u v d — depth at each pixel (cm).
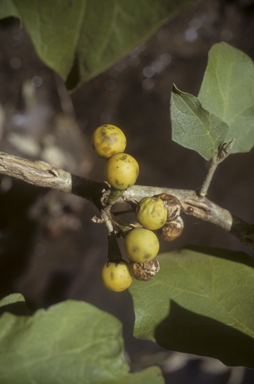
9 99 80
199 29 81
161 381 23
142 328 27
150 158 80
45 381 22
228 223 29
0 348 23
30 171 28
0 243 64
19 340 23
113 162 24
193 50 82
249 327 27
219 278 29
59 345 23
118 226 26
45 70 83
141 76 84
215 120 26
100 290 73
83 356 23
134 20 21
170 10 20
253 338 27
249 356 26
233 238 74
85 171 77
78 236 75
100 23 21
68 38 22
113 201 25
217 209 29
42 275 70
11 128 75
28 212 66
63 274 72
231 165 77
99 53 22
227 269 30
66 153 77
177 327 27
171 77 83
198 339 27
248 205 75
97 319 23
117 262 26
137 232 25
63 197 71
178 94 26
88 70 22
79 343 23
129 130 82
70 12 21
